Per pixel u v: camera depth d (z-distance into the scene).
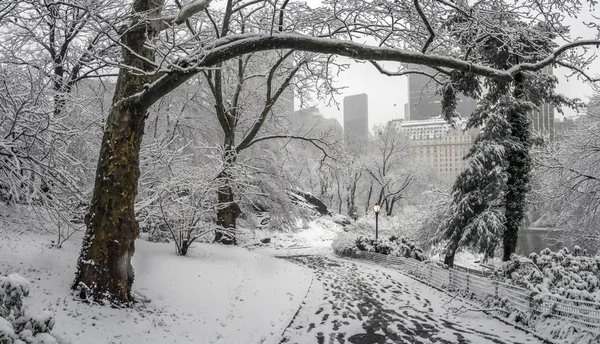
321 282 15.62
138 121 7.61
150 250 12.32
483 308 10.69
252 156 25.06
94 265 6.97
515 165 15.52
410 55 7.45
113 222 7.17
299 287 13.70
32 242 9.13
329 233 41.53
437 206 24.02
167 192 11.94
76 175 11.50
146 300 7.89
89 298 6.70
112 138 7.42
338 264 22.36
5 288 4.36
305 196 48.75
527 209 17.30
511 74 8.08
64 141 9.02
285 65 21.44
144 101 7.41
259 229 35.16
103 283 6.95
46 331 4.47
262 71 22.59
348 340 8.05
